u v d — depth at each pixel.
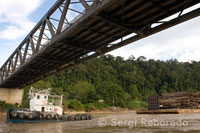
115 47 18.30
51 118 23.91
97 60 134.00
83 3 13.76
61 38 17.03
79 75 108.81
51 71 31.11
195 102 46.50
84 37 18.34
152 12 13.50
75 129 15.94
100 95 88.88
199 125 17.50
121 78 129.38
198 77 156.12
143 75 146.75
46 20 18.98
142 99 119.12
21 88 50.91
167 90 137.62
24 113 22.02
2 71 44.31
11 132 14.34
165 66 162.50
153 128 15.84
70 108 65.69
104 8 12.59
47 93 26.56
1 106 45.16
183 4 12.51
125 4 12.70
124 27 14.64
